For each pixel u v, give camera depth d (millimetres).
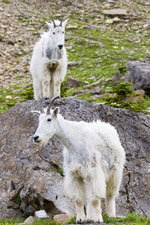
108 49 68750
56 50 32219
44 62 32875
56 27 31969
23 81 58844
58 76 33469
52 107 29562
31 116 29516
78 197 20422
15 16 80312
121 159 22109
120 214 25422
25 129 29078
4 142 29297
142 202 26453
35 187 25031
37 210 25094
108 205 21938
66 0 89750
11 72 61812
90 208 20172
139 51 67750
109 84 53344
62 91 41750
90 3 89250
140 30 78625
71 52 68250
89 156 20375
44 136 20406
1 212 25953
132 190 26828
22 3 86188
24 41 72562
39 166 26516
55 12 85000
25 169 26562
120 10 85000
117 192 22141
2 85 57531
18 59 66312
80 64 62719
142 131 30000
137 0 91000
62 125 20844
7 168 27656
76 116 29250
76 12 85312
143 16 84312
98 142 21281
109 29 79062
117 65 58812
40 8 85750
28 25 78188
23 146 28016
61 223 22016
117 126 29875
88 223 19812
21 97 52844
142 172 27828
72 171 20391
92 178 20109
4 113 31219
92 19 83000
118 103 35375
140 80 49031
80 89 53625
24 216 25594
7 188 26812
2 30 75125
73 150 20516
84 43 71875
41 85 34688
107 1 89688
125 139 29344
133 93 36031
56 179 25875
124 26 80312
